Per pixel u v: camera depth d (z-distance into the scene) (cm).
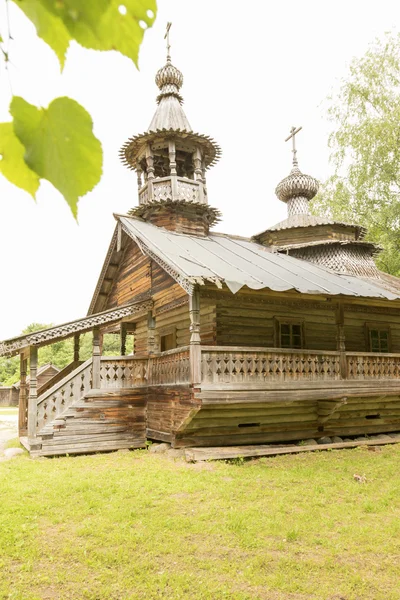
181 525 712
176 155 1886
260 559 596
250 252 1716
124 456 1248
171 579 544
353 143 2742
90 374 1350
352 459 1227
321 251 1922
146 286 1672
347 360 1441
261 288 1195
